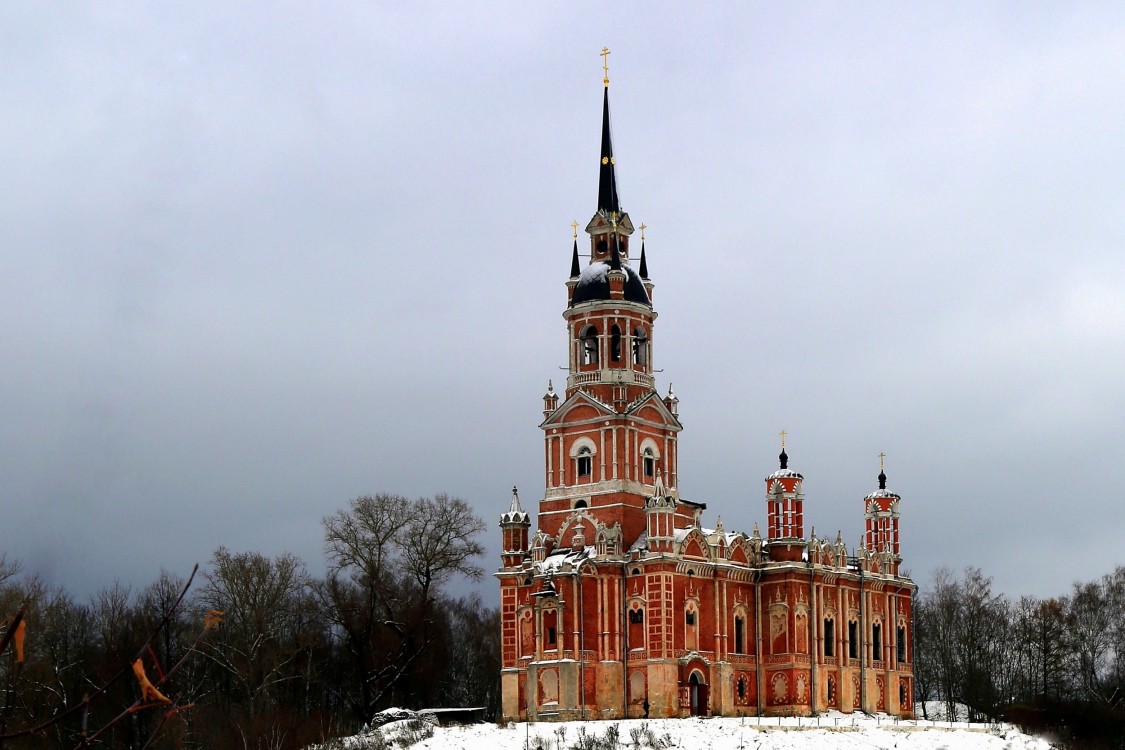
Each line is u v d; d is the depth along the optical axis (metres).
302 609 147.50
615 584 125.50
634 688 123.69
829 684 134.38
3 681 97.44
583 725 111.44
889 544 148.88
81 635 132.50
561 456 133.00
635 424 131.50
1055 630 159.12
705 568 127.44
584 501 131.00
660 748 100.81
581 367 135.38
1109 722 116.75
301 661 143.62
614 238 136.88
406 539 147.88
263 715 117.38
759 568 133.25
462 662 172.00
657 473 134.12
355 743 106.94
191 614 142.62
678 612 124.88
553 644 124.19
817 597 134.00
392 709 125.75
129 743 109.81
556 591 124.06
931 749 105.12
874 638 142.50
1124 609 157.38
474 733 108.50
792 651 130.75
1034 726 116.44
